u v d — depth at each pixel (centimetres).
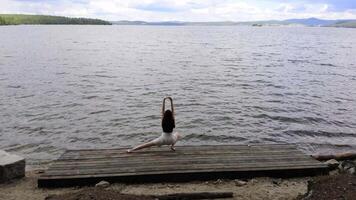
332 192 786
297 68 5281
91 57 6519
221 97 3033
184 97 3011
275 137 2003
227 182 981
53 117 2322
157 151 1122
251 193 913
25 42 10462
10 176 997
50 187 934
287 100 2953
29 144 1820
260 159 1075
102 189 847
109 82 3716
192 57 7006
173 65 5497
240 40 15325
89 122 2225
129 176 949
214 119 2331
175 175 969
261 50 9294
